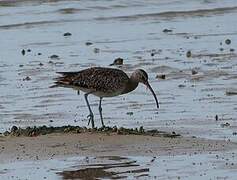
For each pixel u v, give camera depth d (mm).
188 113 18594
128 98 20344
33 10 33844
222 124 17438
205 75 22766
